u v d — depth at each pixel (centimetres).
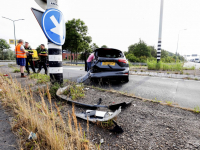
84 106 231
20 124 156
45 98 263
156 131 157
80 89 316
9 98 230
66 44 2861
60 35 307
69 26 2869
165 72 838
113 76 430
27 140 132
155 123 176
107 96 291
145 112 210
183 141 138
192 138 143
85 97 281
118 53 481
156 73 785
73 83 361
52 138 117
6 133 143
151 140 141
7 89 263
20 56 512
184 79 575
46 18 280
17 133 144
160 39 1120
